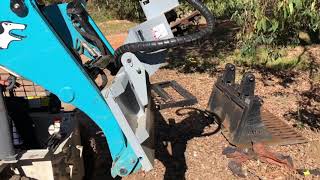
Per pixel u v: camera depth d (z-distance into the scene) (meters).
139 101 1.28
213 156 2.00
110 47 1.48
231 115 2.07
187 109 2.49
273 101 2.56
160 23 1.36
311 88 2.74
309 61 3.16
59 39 1.18
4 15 1.13
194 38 1.26
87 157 1.82
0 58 1.17
